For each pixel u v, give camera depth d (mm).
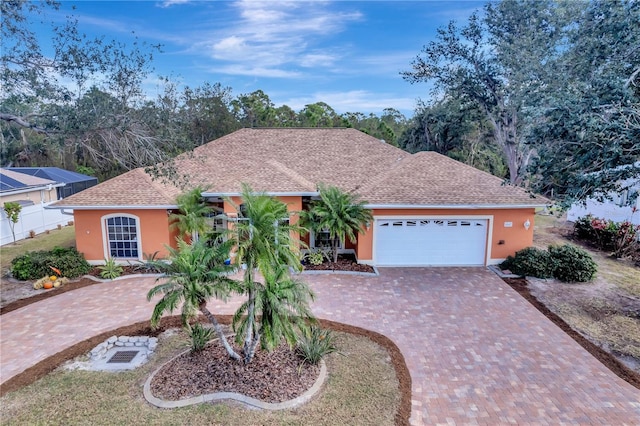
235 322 9109
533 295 14148
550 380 9062
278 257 8953
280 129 24500
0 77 12258
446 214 17000
